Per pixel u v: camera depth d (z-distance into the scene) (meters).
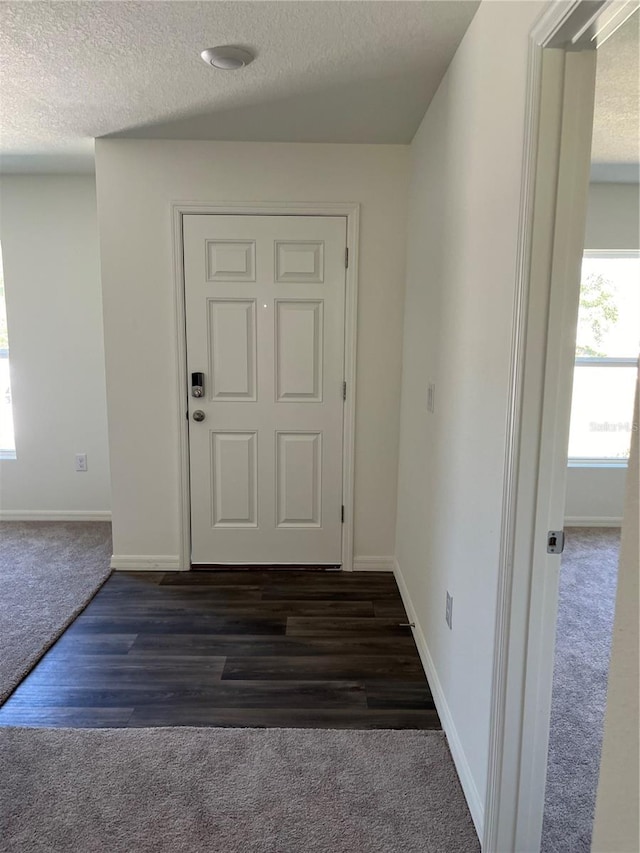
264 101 2.33
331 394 3.07
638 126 2.58
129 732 1.89
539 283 1.21
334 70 2.04
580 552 3.43
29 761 1.75
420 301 2.51
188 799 1.62
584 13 1.01
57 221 3.66
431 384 2.23
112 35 1.80
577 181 1.18
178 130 2.69
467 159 1.72
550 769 1.74
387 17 1.67
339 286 2.98
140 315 2.98
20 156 3.17
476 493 1.59
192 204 2.88
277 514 3.18
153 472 3.12
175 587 2.98
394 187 2.90
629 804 0.66
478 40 1.61
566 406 1.25
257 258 2.95
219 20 1.71
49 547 3.49
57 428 3.88
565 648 2.41
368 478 3.14
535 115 1.16
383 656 2.37
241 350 3.02
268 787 1.66
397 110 2.41
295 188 2.89
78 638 2.48
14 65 2.01
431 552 2.20
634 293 3.77
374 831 1.52
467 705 1.66
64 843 1.48
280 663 2.31
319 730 1.91
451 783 1.69
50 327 3.77
